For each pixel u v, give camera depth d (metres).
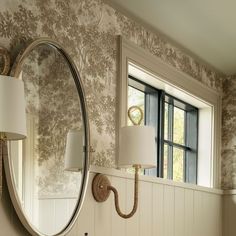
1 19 1.73
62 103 1.98
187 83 3.13
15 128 1.51
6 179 1.65
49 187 1.85
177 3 2.41
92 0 2.30
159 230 2.65
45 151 1.85
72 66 2.06
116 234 2.29
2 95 1.49
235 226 3.41
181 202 2.92
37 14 1.92
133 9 2.49
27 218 1.71
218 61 3.33
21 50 1.75
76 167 2.03
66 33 2.10
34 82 1.82
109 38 2.41
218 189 3.43
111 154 2.33
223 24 2.66
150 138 2.16
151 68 2.74
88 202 2.12
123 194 2.36
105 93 2.34
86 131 2.11
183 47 3.04
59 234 1.87
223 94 3.62
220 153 3.55
